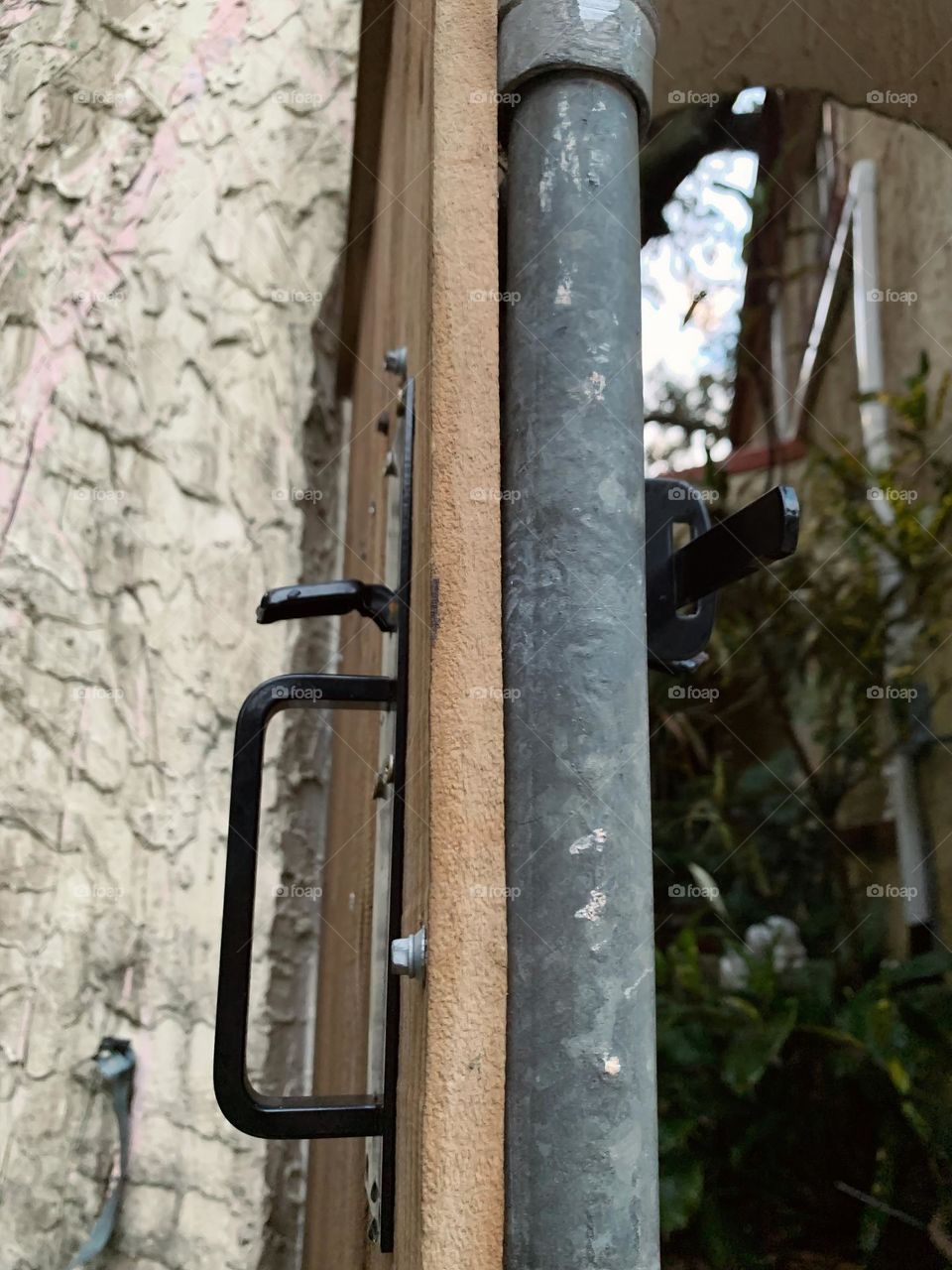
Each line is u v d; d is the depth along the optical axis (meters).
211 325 1.48
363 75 1.25
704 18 1.23
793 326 2.49
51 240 1.45
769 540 0.62
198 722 1.36
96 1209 1.19
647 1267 0.49
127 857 1.30
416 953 0.50
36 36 1.52
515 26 0.61
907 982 1.42
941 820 1.66
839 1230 1.32
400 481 0.72
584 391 0.57
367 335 1.31
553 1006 0.50
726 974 1.57
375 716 0.83
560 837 0.52
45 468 1.38
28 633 1.33
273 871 1.36
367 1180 0.67
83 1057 1.23
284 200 1.55
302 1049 1.32
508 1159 0.49
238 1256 1.20
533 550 0.56
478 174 0.57
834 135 2.20
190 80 1.54
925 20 1.20
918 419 1.74
